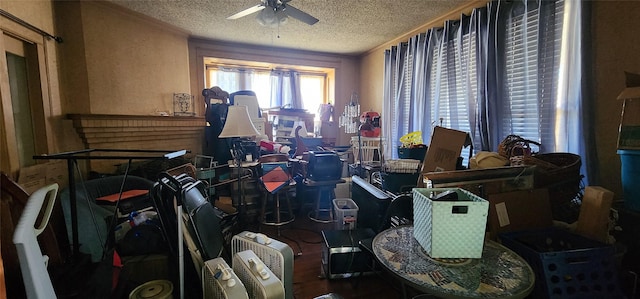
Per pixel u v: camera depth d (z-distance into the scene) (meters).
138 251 1.63
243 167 3.01
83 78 2.90
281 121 4.41
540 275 1.23
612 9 1.86
